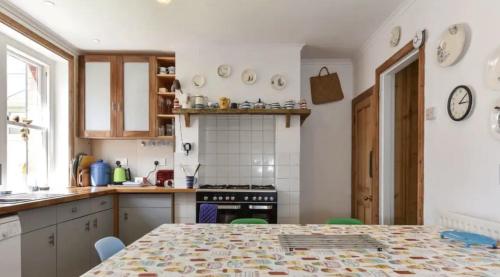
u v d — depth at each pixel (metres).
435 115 2.01
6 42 2.69
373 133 3.07
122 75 3.60
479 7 1.64
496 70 1.51
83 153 3.67
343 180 3.94
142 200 3.40
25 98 3.11
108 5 2.48
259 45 3.46
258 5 2.50
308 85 3.95
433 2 2.07
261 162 3.78
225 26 2.93
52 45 3.12
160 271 1.06
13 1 2.42
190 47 3.49
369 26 2.92
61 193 2.74
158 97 3.63
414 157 2.92
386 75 2.94
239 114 3.40
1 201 2.18
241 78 3.47
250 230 1.69
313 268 1.09
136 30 3.01
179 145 3.52
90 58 3.60
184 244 1.40
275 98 3.46
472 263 1.16
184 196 3.43
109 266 1.11
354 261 1.17
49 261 2.33
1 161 2.59
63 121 3.45
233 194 3.25
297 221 3.43
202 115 3.57
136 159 3.89
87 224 2.85
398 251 1.31
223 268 1.09
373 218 3.02
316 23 2.86
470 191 1.70
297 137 3.48
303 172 3.96
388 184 2.93
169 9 2.56
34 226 2.18
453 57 1.81
